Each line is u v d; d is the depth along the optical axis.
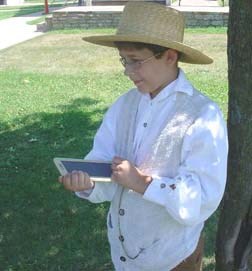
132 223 2.27
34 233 4.45
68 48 13.10
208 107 2.12
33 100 8.51
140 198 2.24
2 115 7.70
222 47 12.33
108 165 2.22
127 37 2.03
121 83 9.52
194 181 2.06
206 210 2.12
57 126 7.11
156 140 2.17
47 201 4.96
